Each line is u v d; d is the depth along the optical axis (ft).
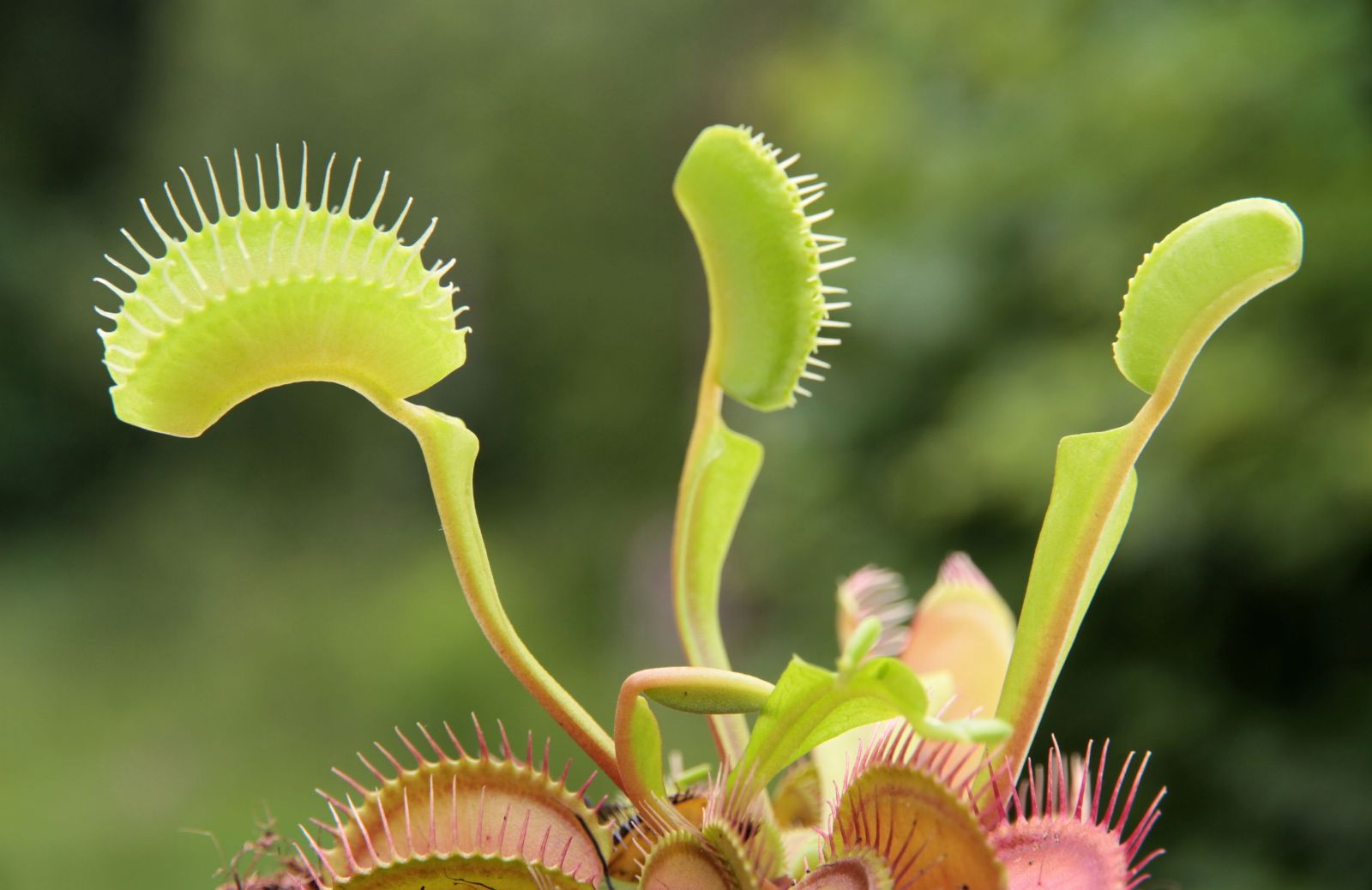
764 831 2.85
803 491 16.17
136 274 2.72
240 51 43.65
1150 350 2.93
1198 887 12.76
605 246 43.14
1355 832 12.47
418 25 42.83
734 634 19.48
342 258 2.76
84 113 50.21
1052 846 2.84
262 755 27.07
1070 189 14.76
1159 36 14.52
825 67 19.99
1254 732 12.98
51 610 37.47
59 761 26.43
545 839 2.93
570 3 42.45
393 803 3.04
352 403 44.62
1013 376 14.30
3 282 45.11
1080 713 13.67
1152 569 13.25
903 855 2.61
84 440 45.57
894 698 2.43
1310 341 12.97
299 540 41.81
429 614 32.14
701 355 41.60
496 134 42.86
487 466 43.65
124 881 20.75
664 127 42.65
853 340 15.97
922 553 14.93
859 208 16.81
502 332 43.62
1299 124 13.53
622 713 2.93
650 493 41.37
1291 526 12.50
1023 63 15.94
